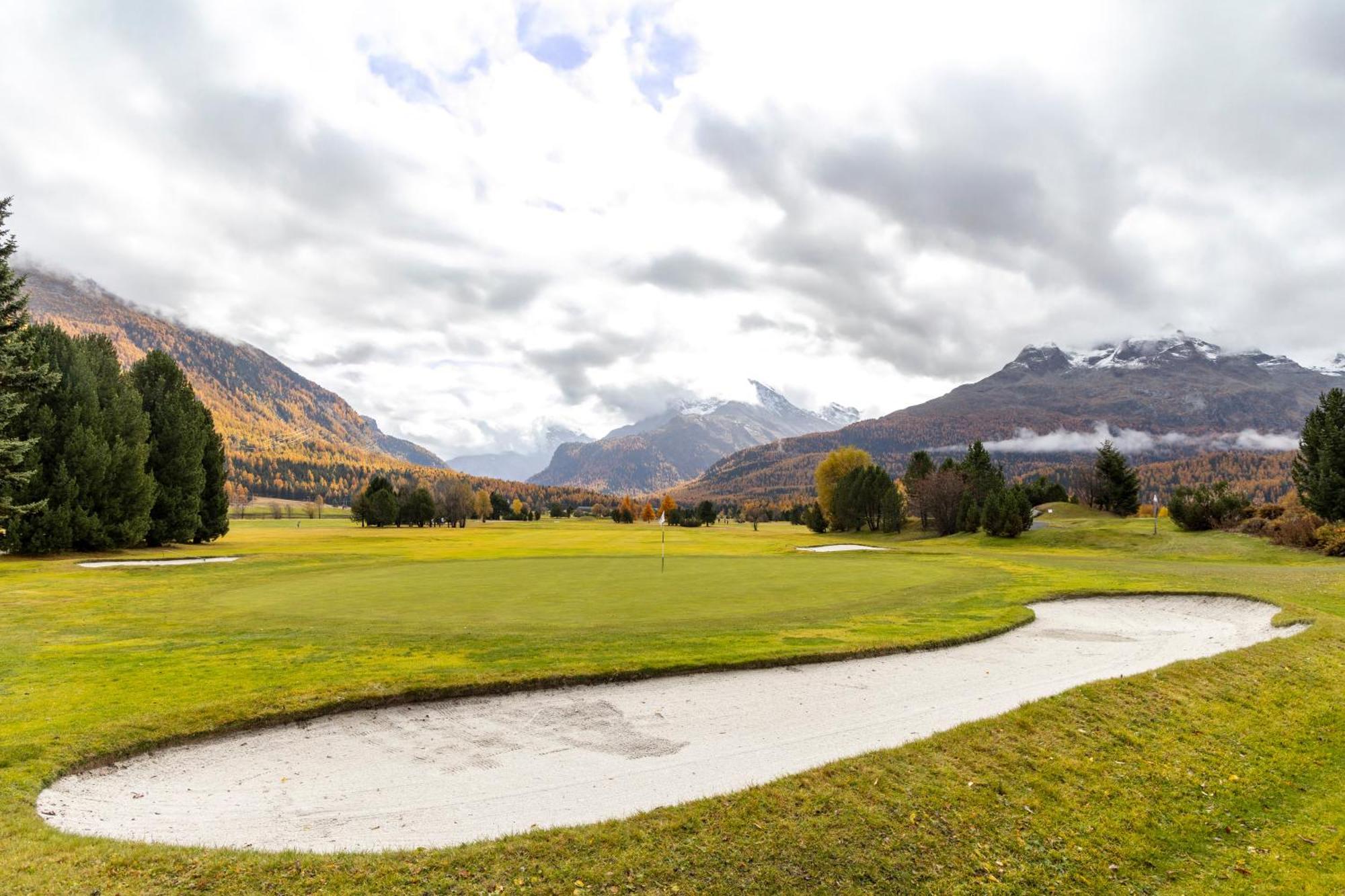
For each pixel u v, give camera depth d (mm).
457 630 16875
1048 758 10695
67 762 9430
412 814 8570
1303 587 25047
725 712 12094
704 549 55562
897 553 44219
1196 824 9633
